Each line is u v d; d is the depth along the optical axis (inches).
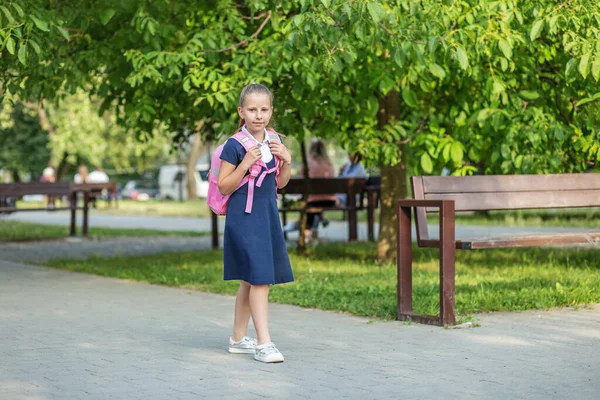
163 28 416.8
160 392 198.8
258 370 222.1
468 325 281.6
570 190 348.2
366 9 308.8
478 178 323.3
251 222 235.1
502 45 360.2
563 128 406.9
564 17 343.6
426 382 205.3
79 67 457.1
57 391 200.8
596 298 331.9
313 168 722.8
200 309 334.6
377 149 437.1
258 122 235.0
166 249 649.6
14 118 1994.3
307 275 432.8
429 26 336.5
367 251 573.6
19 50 321.1
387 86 405.4
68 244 704.4
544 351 240.7
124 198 2699.3
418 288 368.2
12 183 730.8
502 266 464.8
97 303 352.5
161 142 1720.0
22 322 303.7
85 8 398.0
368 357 236.4
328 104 432.5
